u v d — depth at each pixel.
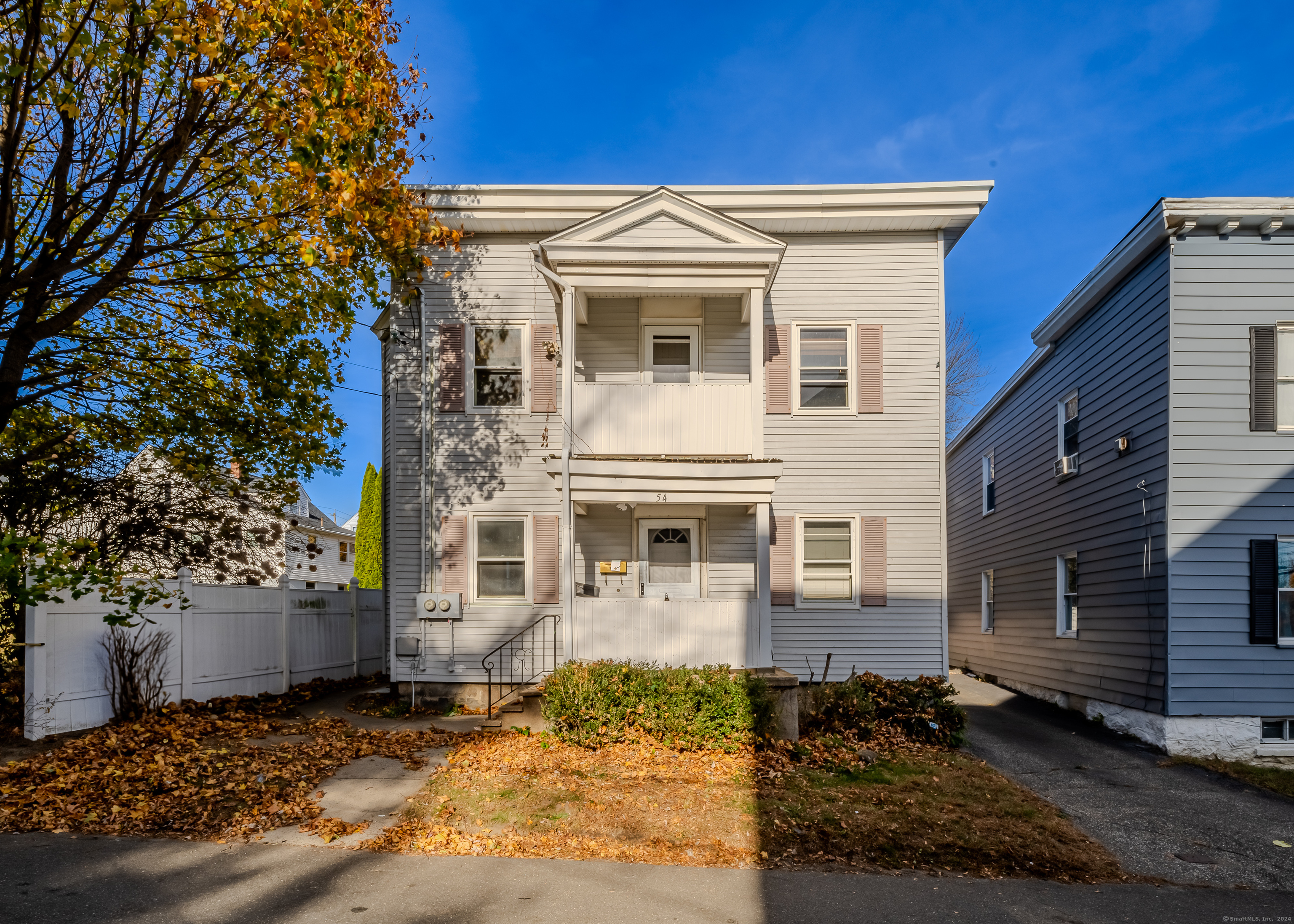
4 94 7.83
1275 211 9.89
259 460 12.12
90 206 9.10
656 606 9.98
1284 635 9.91
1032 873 5.98
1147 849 6.65
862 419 12.12
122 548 11.35
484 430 12.30
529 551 12.06
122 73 8.30
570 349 10.61
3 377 8.74
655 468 10.23
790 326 12.23
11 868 5.29
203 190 9.63
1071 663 12.84
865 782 7.97
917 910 5.17
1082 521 12.60
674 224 10.80
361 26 8.86
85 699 8.57
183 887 5.12
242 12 7.96
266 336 11.23
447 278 12.24
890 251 12.27
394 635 12.05
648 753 8.59
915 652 11.83
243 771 7.50
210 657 10.60
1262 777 8.81
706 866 5.77
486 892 5.17
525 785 7.39
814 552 12.10
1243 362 10.07
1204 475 10.01
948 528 20.86
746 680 9.15
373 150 8.85
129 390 11.13
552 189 12.02
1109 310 11.84
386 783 7.43
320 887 5.18
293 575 30.58
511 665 11.85
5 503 10.38
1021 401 15.66
